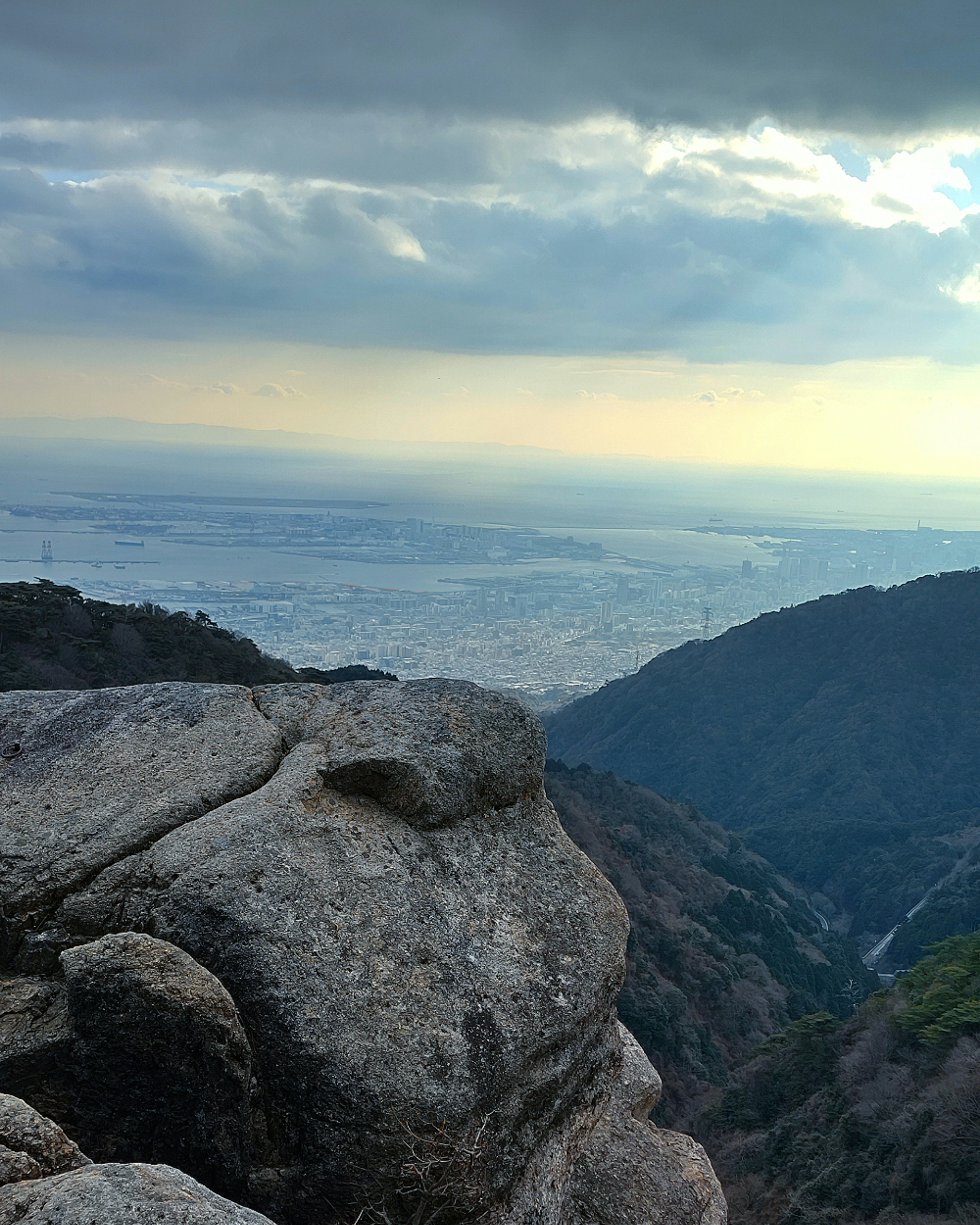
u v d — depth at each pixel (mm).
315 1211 3656
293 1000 3775
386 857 4414
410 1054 3775
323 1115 3672
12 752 4840
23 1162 2869
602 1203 4281
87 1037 3623
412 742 4777
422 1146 3654
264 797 4488
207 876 4055
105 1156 3602
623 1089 4953
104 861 4266
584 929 4605
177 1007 3561
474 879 4539
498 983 4148
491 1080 3883
